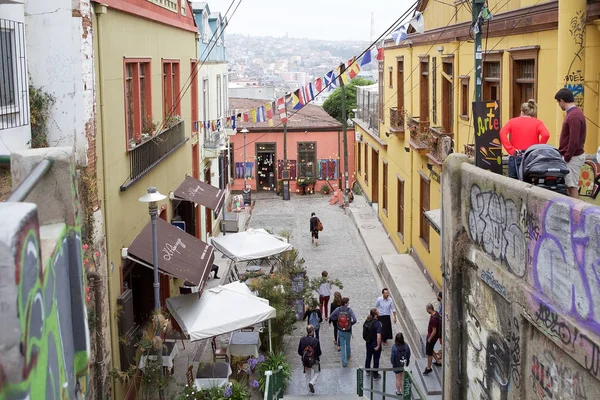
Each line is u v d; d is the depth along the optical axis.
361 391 13.48
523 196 5.57
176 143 18.47
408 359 13.38
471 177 6.86
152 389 12.10
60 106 10.80
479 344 6.76
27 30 10.66
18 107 9.38
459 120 16.39
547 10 10.66
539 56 11.31
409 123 21.64
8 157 4.05
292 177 42.56
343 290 21.50
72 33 10.70
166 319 12.70
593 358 4.40
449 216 7.34
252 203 37.72
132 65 14.55
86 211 10.85
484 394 6.63
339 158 42.34
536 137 7.34
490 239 6.38
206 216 25.12
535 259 5.35
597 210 4.43
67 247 3.85
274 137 42.09
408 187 22.41
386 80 27.44
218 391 12.67
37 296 2.55
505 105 13.09
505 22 12.71
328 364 15.66
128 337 12.66
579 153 7.03
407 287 18.94
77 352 3.94
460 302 7.34
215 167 29.62
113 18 12.55
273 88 57.91
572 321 4.71
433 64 18.94
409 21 12.95
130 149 13.45
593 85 9.44
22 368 2.29
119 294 12.63
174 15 19.19
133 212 13.95
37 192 3.90
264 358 14.70
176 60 19.30
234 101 48.41
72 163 4.02
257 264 23.22
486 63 14.25
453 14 16.42
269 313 13.73
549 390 5.14
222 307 13.63
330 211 35.72
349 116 52.69
